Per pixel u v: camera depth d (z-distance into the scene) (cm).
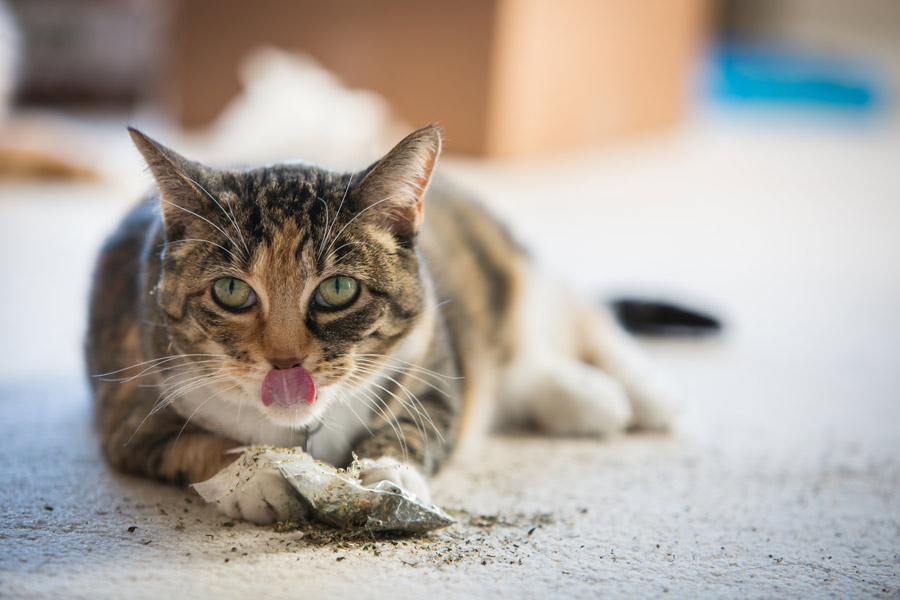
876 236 165
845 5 374
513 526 62
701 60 345
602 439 77
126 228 74
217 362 62
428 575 56
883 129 345
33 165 177
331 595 54
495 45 206
